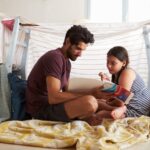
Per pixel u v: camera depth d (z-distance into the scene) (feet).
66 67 5.98
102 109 5.84
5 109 6.49
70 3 12.31
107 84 5.90
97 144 4.27
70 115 5.61
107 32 7.79
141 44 7.74
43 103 6.00
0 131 5.17
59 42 8.18
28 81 6.31
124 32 7.67
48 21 12.59
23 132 5.16
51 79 5.53
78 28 5.80
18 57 8.01
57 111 5.72
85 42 5.78
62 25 8.07
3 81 6.63
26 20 7.82
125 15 11.69
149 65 7.63
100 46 8.00
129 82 6.23
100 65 8.11
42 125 5.56
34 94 6.10
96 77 8.15
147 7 11.37
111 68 6.40
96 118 5.67
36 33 8.18
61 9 12.42
